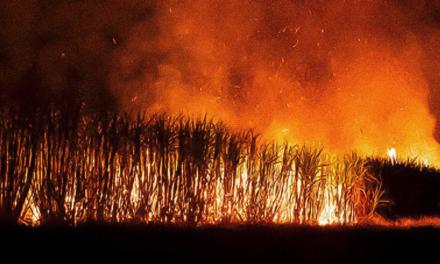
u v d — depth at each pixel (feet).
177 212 26.30
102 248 21.75
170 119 27.48
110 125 25.45
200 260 21.36
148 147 26.11
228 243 23.56
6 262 19.77
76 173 24.82
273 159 28.45
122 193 25.59
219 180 27.48
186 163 26.43
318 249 23.94
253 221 27.71
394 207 33.81
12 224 23.89
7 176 24.14
